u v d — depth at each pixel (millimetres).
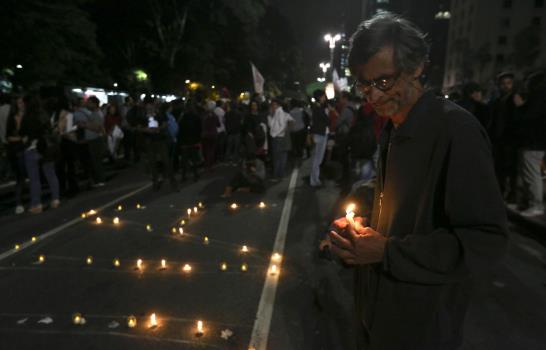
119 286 4316
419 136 1246
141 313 3742
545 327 3463
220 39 44094
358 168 7785
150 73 35812
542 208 6285
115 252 5336
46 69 18516
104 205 7918
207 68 40594
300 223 6488
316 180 9352
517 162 6762
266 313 3707
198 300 3975
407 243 1194
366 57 1222
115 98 17547
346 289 4176
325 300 3945
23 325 3570
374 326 1359
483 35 65938
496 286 4191
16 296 4117
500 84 7098
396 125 1419
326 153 10883
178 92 35781
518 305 3822
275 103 10352
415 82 1265
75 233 6152
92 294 4141
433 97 1271
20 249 5477
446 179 1181
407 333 1286
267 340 3283
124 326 3518
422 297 1254
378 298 1334
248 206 7648
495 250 1106
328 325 3500
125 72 32094
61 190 8922
